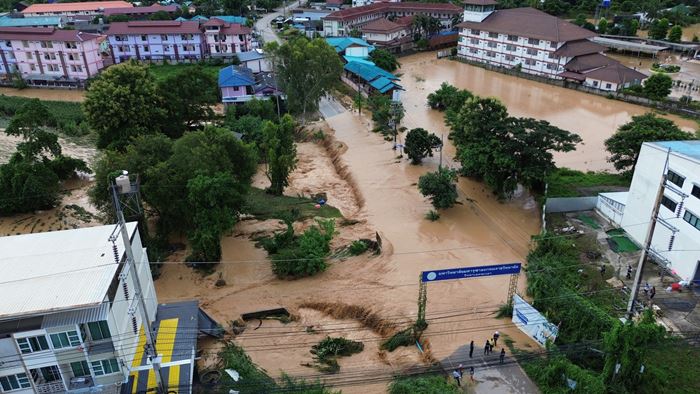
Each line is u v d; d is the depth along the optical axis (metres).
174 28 103.19
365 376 29.33
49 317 23.23
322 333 33.81
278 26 136.25
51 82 93.81
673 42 109.75
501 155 46.47
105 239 28.50
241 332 33.81
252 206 49.28
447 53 115.31
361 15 127.38
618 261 38.94
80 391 25.03
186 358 27.62
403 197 52.03
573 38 91.88
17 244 28.11
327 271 40.16
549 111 78.06
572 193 49.97
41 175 50.03
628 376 25.05
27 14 132.00
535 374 27.86
